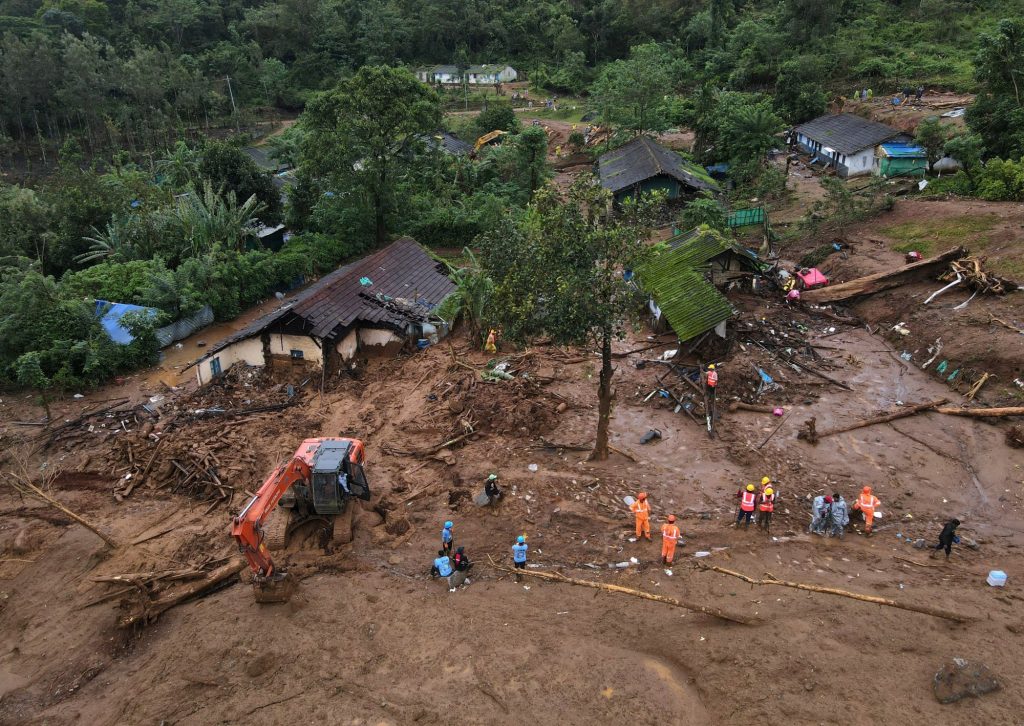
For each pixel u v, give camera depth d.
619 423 25.44
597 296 20.12
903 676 14.16
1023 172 40.16
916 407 25.33
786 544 19.06
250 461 23.70
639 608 16.97
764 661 14.84
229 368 31.02
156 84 86.06
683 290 31.91
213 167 48.88
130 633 17.36
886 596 16.75
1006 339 26.86
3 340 30.95
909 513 20.25
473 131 77.56
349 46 107.50
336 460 19.58
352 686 15.09
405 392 28.52
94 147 84.38
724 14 93.12
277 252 47.09
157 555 19.86
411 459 23.86
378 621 16.98
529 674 15.07
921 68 71.88
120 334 33.03
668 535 18.03
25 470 24.56
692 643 15.66
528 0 115.50
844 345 30.84
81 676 16.16
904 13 84.19
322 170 45.34
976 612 15.97
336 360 30.75
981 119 46.09
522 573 18.28
